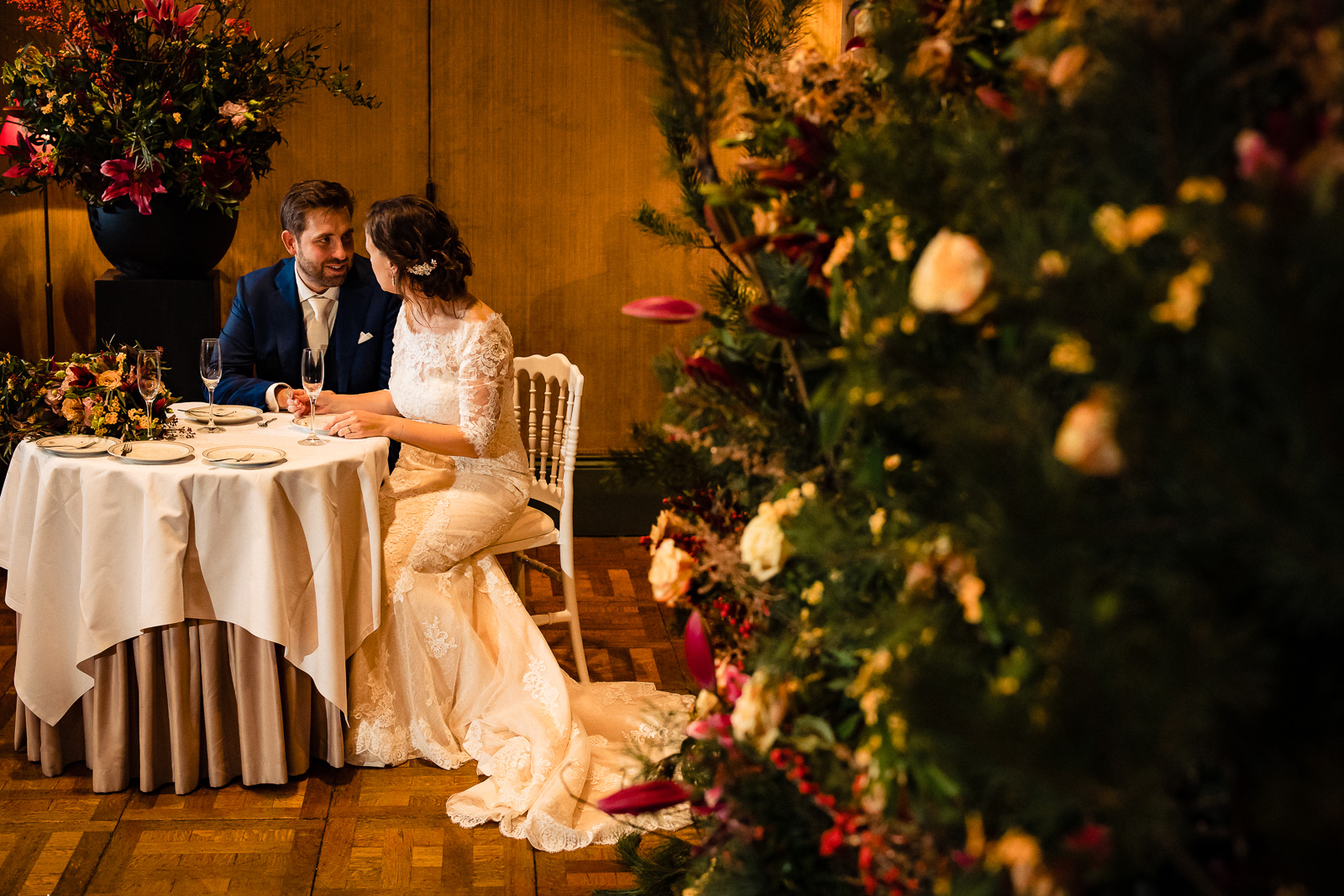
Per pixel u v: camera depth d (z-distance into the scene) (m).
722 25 1.16
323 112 4.55
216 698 2.67
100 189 3.63
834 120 1.22
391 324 3.52
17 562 2.71
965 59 1.10
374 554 2.80
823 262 1.14
